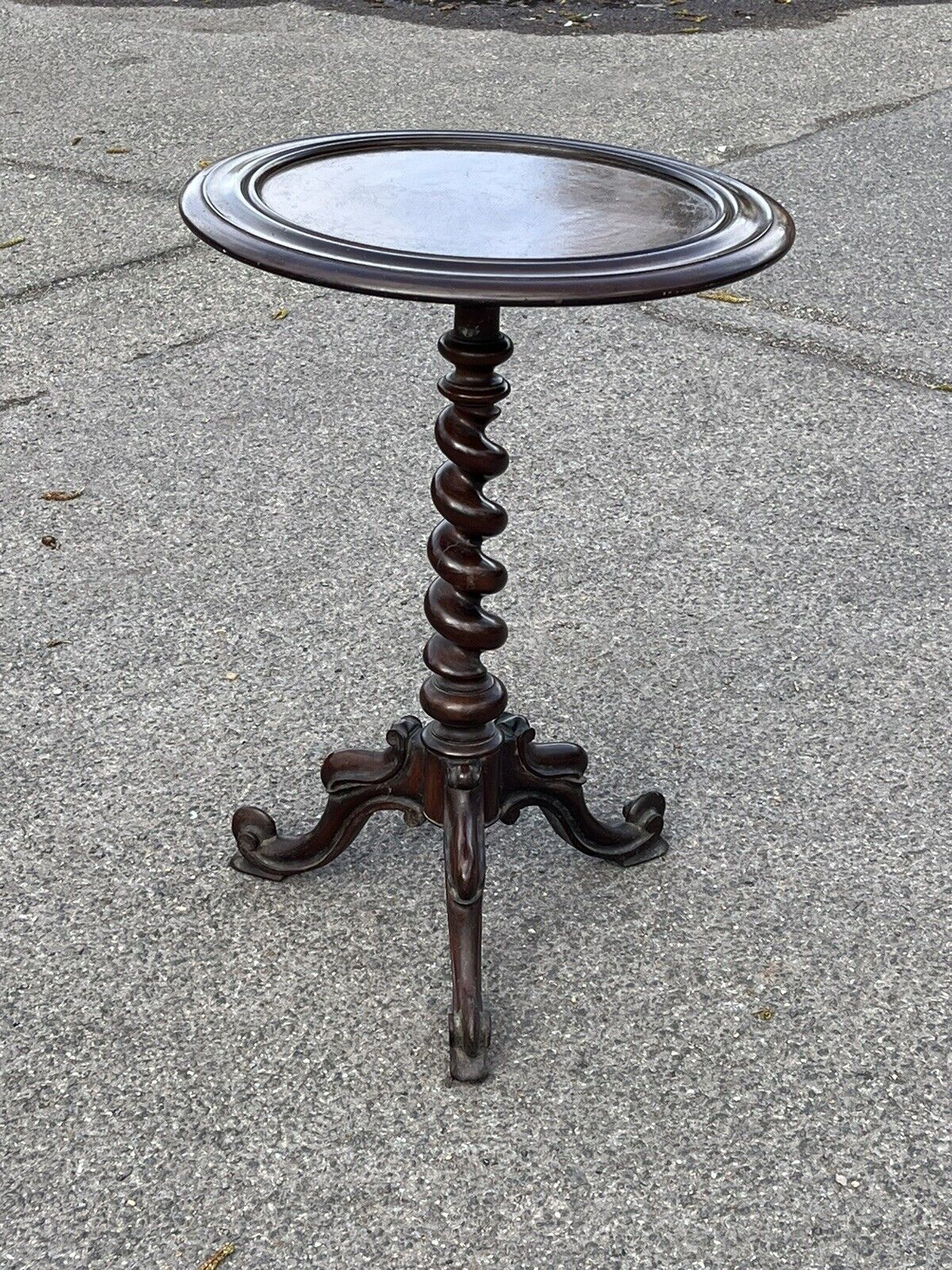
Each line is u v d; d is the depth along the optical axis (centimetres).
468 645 213
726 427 400
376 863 249
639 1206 189
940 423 404
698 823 259
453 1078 206
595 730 282
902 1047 214
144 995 221
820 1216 188
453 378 200
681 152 598
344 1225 186
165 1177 192
